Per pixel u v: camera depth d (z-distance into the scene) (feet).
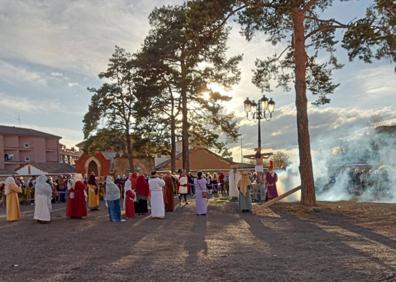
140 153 150.61
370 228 44.68
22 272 27.66
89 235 43.68
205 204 62.54
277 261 29.07
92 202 75.77
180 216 61.41
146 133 136.46
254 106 78.84
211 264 28.48
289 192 68.49
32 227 51.70
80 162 191.83
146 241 39.06
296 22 67.87
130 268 27.84
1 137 269.03
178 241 38.73
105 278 25.39
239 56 119.96
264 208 66.23
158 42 107.04
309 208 61.93
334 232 42.34
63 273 26.96
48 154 298.76
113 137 162.09
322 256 30.45
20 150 280.92
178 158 214.48
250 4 63.82
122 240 39.93
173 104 130.41
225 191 122.93
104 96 156.66
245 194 64.64
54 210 78.95
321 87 78.13
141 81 117.08
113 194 56.29
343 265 27.37
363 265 27.27
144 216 62.44
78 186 61.21
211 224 51.24
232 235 41.98
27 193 101.81
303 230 44.42
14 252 34.91
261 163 81.87
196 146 136.87
